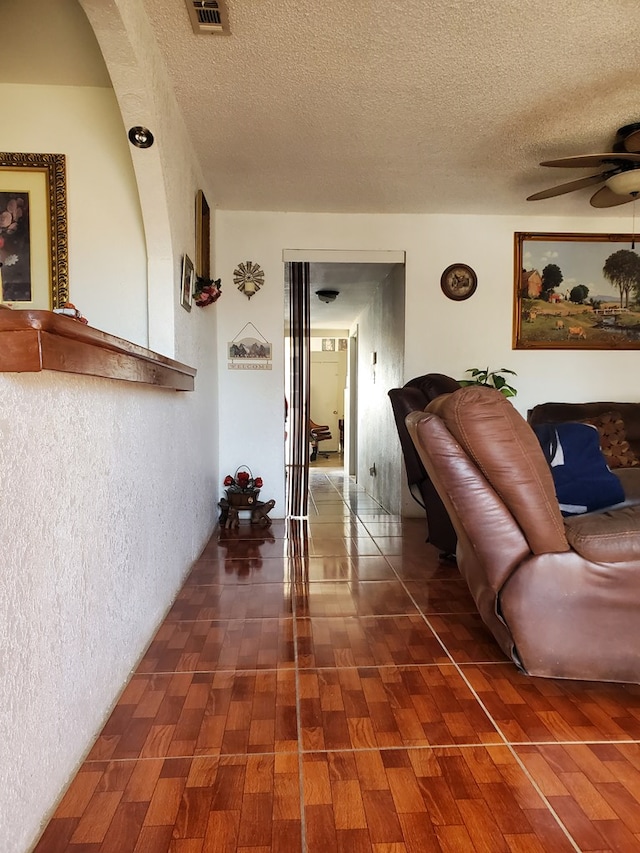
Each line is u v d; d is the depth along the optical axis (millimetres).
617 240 4258
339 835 1111
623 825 1139
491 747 1403
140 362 1705
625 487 2551
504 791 1240
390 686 1710
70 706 1281
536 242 4234
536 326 4266
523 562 1720
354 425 7445
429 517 3146
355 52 2191
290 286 4367
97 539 1466
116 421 1628
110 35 1796
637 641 1675
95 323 2623
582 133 2912
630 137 2623
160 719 1519
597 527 1680
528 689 1695
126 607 1732
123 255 2615
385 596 2523
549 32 2074
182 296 2723
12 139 2574
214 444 3943
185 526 2771
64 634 1247
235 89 2463
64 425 1243
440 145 3041
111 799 1208
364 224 4172
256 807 1188
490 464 1667
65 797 1211
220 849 1075
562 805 1197
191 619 2232
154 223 2459
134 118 2131
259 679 1747
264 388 4176
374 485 5535
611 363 4312
